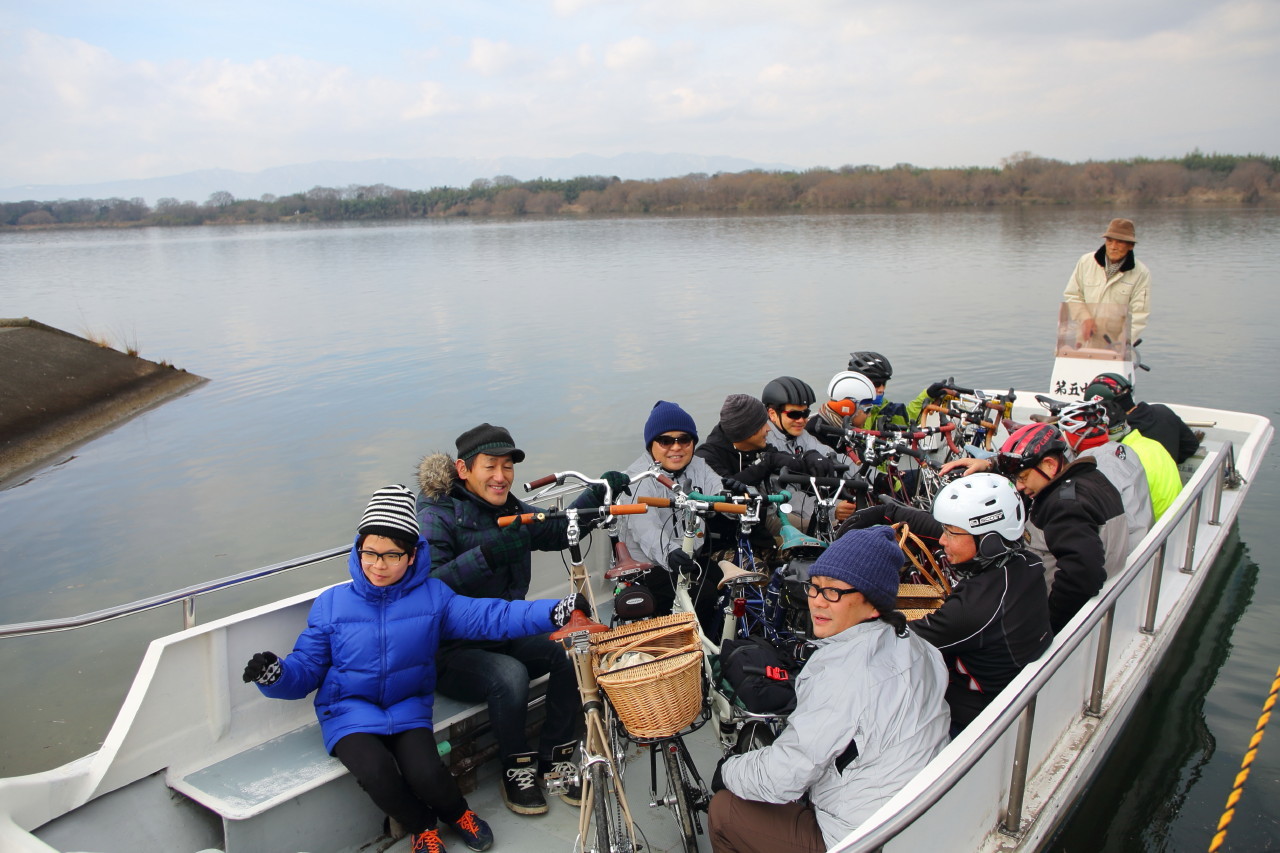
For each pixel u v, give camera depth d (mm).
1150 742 4645
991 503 3029
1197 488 4848
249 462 11586
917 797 2207
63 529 9469
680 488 3447
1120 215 57344
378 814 3350
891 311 20719
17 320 16375
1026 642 3008
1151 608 4453
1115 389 6242
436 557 3584
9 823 2699
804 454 4445
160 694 3150
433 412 13523
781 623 3602
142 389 15836
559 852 3229
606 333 19688
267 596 7551
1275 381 12656
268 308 27203
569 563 4676
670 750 2947
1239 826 4004
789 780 2518
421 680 3240
